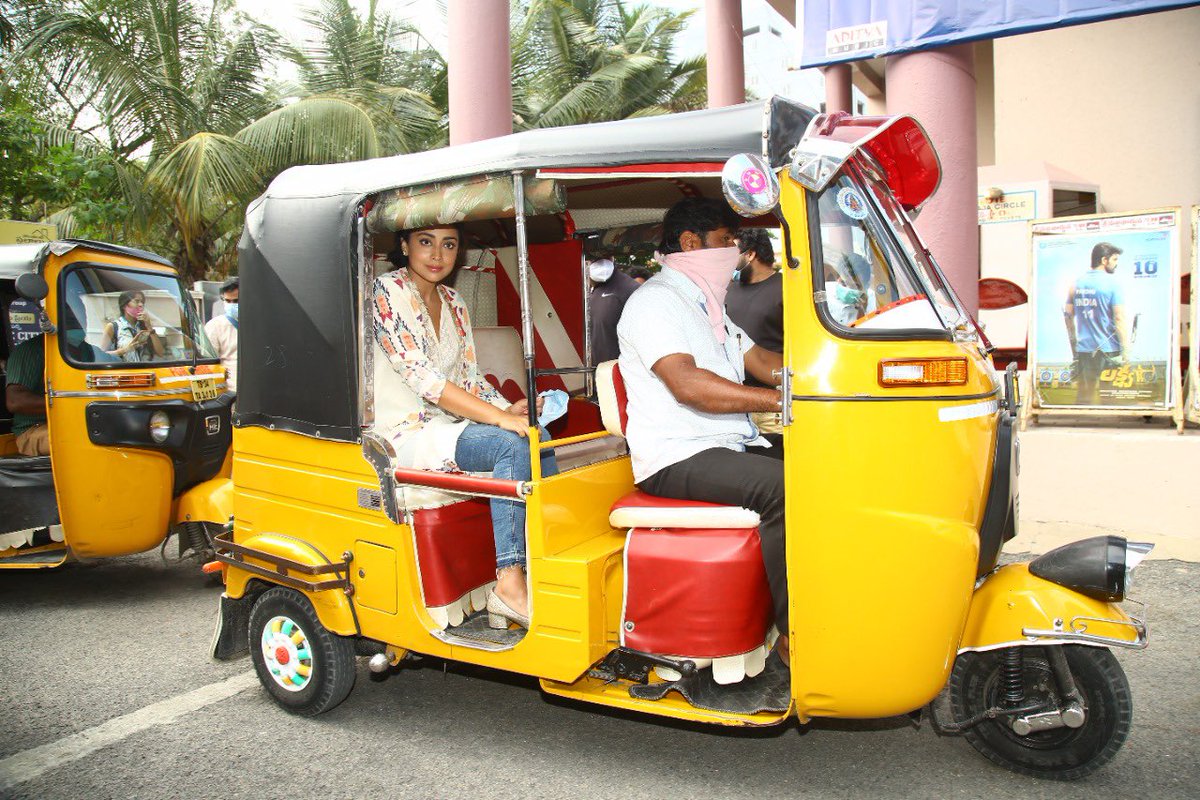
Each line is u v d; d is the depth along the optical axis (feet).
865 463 8.38
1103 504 17.84
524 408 11.12
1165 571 15.61
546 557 9.52
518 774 10.23
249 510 12.31
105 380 16.37
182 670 13.69
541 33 56.54
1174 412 19.58
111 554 16.83
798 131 8.93
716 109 9.25
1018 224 29.19
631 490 11.17
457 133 22.09
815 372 8.54
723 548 9.34
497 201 9.45
